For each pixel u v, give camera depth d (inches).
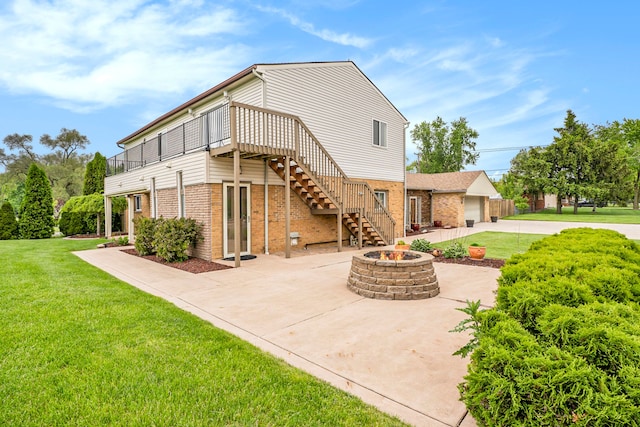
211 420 95.4
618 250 151.3
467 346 99.0
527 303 89.8
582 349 68.7
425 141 1558.8
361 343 147.2
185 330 159.0
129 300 207.5
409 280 214.5
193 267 325.1
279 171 406.9
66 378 116.0
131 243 548.7
